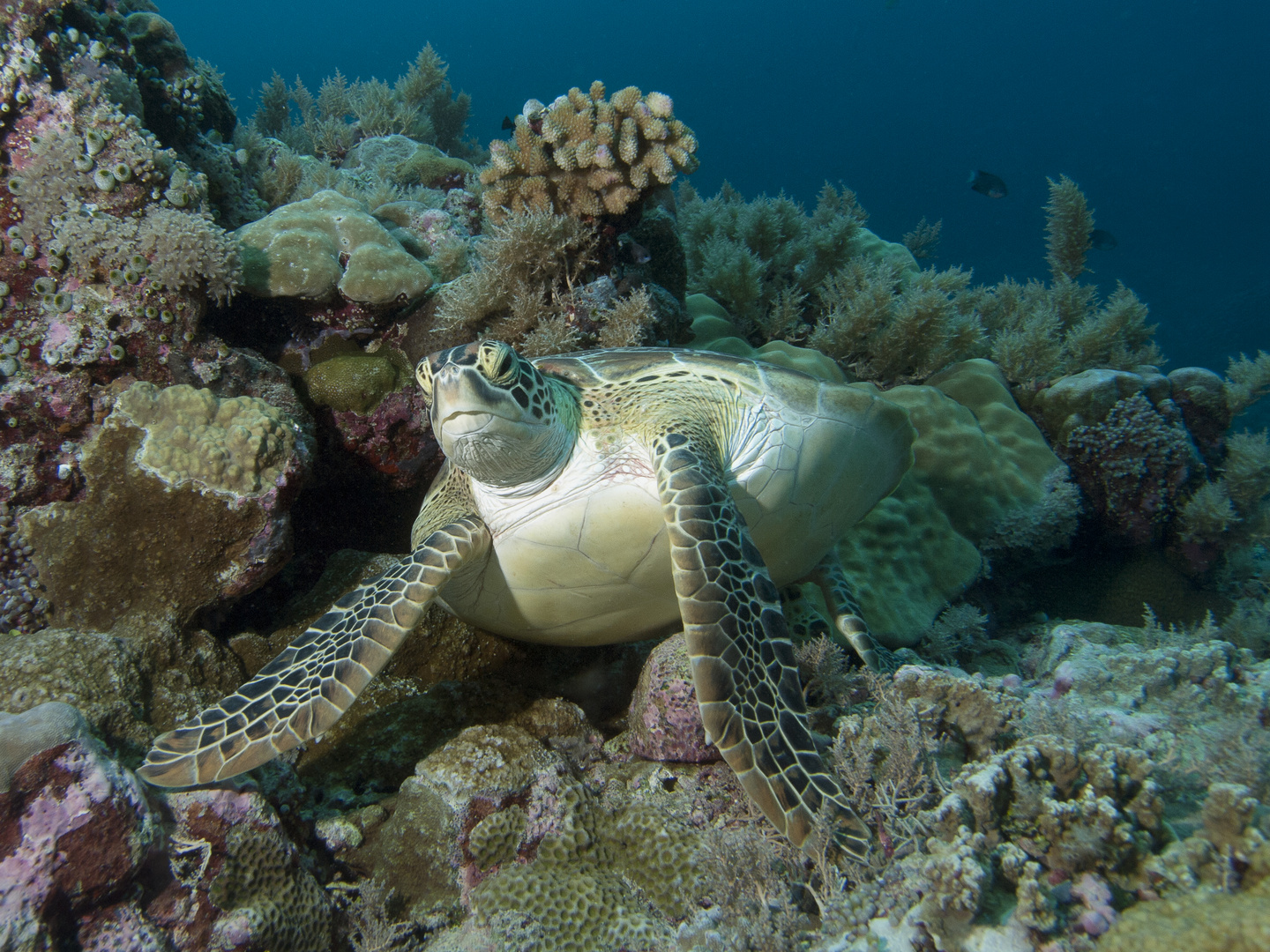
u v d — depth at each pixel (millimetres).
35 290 999
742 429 1000
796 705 776
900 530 1442
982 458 1532
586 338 1372
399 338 1328
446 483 1096
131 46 1271
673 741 917
